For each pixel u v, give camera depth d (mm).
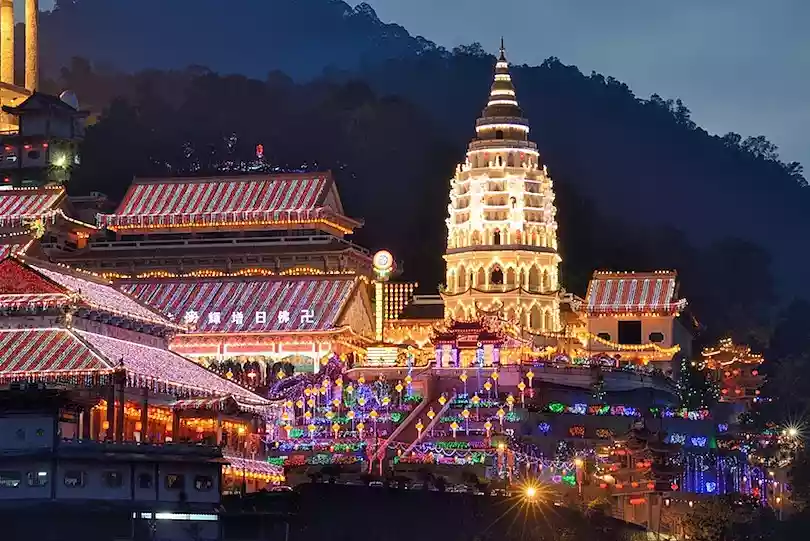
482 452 176500
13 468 132875
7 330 147125
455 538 148000
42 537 132750
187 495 139750
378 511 146875
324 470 166000
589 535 155750
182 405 156000
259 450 172500
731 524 175125
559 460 177375
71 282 157750
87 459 134000
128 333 162250
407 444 181375
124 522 135625
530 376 191000
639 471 171250
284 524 141750
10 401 133875
